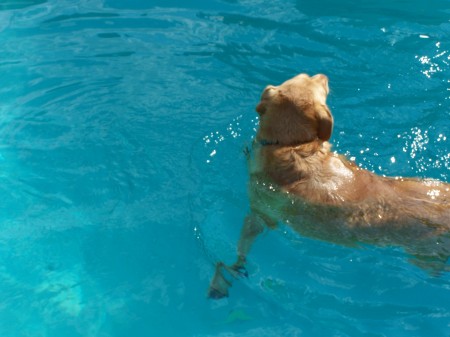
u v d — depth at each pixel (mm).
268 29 2871
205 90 2623
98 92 2629
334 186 2139
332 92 2576
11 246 2219
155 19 2963
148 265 2162
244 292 2078
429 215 2074
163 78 2678
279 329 2021
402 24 2863
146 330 2043
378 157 2377
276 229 2168
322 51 2752
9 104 2592
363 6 2984
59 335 2043
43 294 2117
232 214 2240
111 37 2873
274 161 2221
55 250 2205
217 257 2154
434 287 2055
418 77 2625
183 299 2092
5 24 2959
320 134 2211
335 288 2066
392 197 2105
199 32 2879
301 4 3010
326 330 2010
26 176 2375
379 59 2705
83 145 2455
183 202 2287
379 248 2105
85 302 2100
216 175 2352
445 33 2805
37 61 2764
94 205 2301
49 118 2543
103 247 2205
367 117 2490
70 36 2885
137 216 2266
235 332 2027
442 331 1994
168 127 2500
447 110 2500
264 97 2268
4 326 2062
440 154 2381
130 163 2396
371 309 2031
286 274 2094
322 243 2137
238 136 2469
